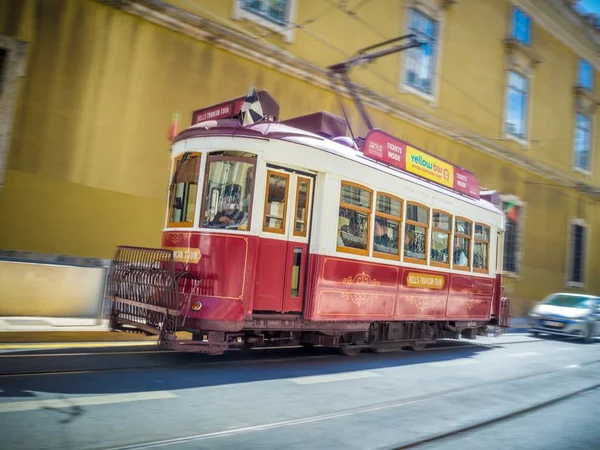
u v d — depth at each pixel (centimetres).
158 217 1162
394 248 912
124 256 780
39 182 1017
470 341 1341
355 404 580
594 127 2777
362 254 837
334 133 896
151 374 636
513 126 2266
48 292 958
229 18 1271
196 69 1217
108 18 1098
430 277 1005
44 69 1026
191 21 1186
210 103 1237
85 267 1002
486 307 1209
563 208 2539
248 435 441
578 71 2656
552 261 2442
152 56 1153
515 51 2208
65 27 1049
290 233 734
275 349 920
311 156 751
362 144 929
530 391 735
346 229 809
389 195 896
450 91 1928
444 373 828
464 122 1994
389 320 903
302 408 545
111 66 1100
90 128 1074
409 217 947
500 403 643
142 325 696
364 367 822
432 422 531
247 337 731
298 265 745
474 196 1181
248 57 1296
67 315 979
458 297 1098
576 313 1543
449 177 1085
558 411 625
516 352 1174
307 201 758
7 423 419
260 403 550
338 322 808
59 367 625
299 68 1391
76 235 1056
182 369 680
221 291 677
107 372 622
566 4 2438
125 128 1117
